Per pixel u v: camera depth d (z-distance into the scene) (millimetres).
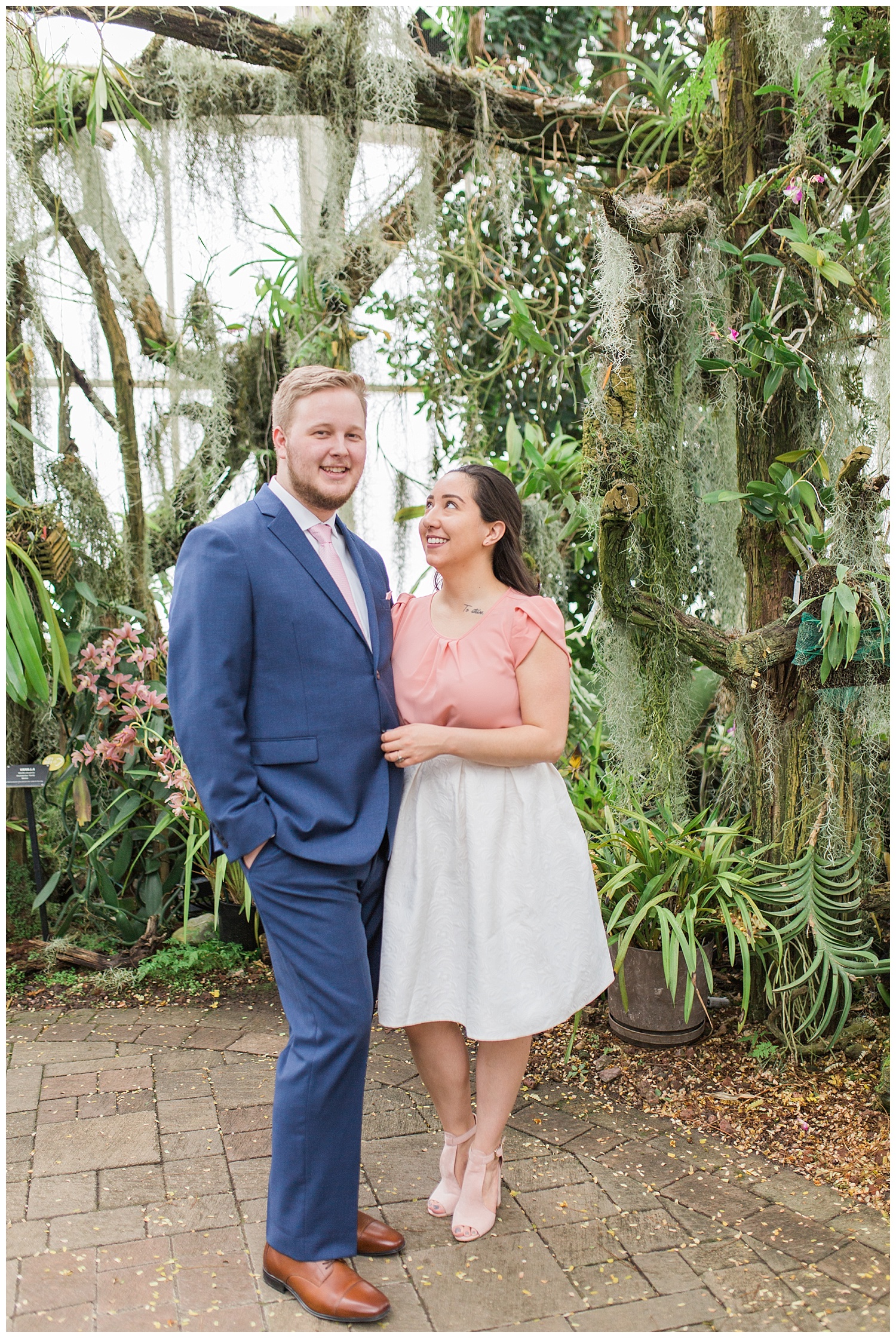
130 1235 1703
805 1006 2332
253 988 2805
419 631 1757
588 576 3832
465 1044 1778
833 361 2406
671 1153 1970
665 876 2350
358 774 1597
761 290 2377
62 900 3262
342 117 2883
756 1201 1806
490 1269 1622
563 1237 1704
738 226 2408
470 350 3752
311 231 3094
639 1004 2391
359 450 1593
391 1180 1875
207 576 1504
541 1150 1983
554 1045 2445
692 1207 1788
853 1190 1831
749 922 2205
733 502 2748
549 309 3650
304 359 3221
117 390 3301
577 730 3268
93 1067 2324
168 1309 1521
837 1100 2145
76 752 2971
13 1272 1605
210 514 3531
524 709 1681
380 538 3426
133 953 2930
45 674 2994
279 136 3076
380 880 1702
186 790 2826
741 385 2422
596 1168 1916
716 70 2488
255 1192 1829
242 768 1494
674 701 2506
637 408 2404
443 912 1688
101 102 2689
